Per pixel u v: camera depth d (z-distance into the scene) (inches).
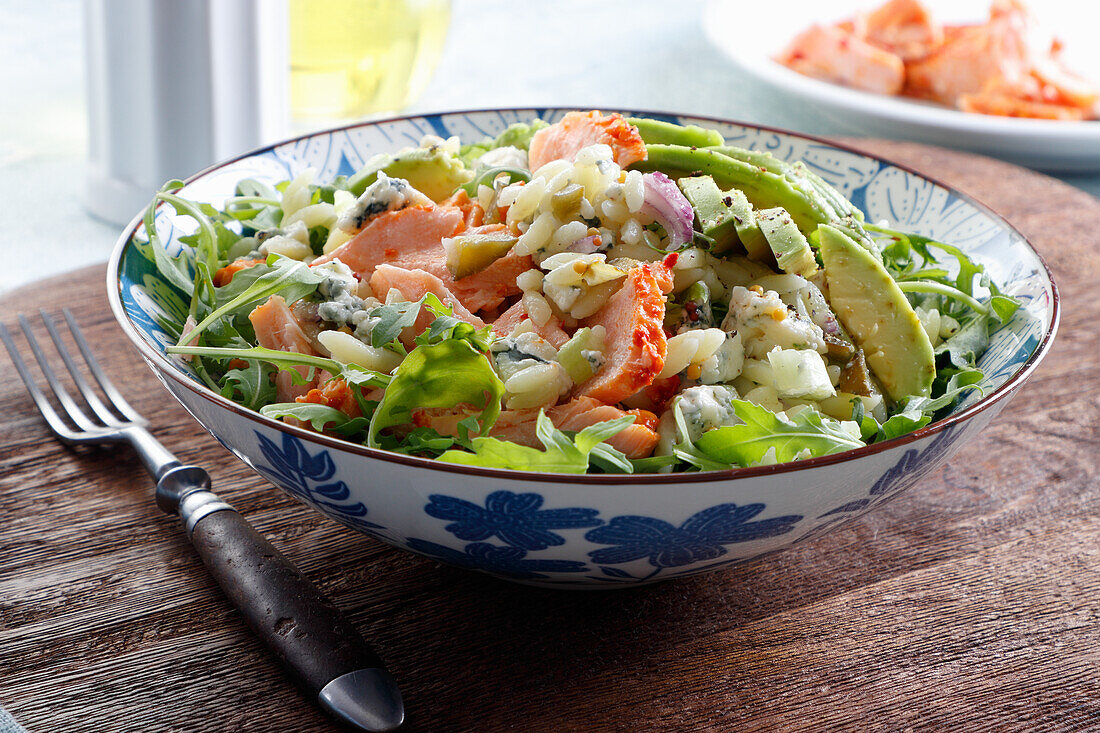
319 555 19.0
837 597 18.8
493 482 16.5
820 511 17.3
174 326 19.4
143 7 27.1
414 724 17.3
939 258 21.0
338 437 18.0
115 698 17.5
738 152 20.0
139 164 28.5
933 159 27.6
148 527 19.4
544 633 18.2
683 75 39.1
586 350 18.1
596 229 18.9
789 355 18.3
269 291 18.4
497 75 37.8
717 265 19.1
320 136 21.9
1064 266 24.5
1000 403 17.8
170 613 18.4
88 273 23.8
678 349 18.2
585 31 42.6
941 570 19.1
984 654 18.2
